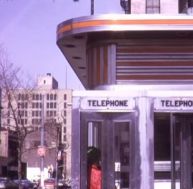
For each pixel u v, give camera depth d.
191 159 13.89
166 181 13.88
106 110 14.05
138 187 13.72
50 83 94.38
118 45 14.87
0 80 39.78
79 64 19.75
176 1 24.30
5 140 98.56
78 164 13.92
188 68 14.74
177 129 13.95
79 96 14.12
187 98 13.97
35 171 111.50
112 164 13.94
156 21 14.29
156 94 14.02
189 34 14.73
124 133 14.02
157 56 14.77
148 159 13.80
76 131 14.03
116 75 14.80
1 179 56.12
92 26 14.53
